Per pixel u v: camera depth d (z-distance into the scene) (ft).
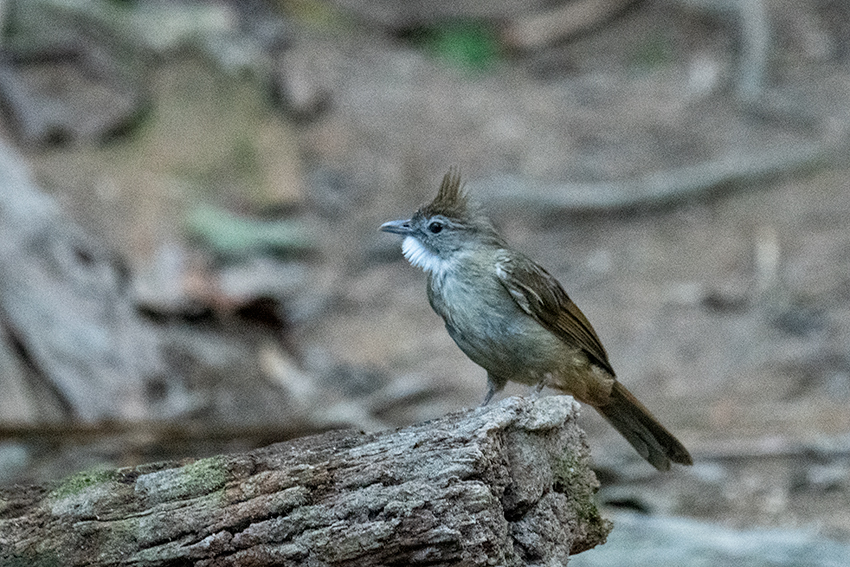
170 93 57.06
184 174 55.21
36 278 42.24
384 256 54.13
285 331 47.01
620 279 50.21
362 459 16.92
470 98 64.54
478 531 16.43
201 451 36.45
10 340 40.34
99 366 40.78
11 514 16.78
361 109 63.00
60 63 55.98
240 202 55.83
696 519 33.47
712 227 53.06
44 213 44.73
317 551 16.56
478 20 71.77
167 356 43.57
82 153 54.29
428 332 47.91
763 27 64.64
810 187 54.54
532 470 17.90
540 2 73.56
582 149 60.23
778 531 31.58
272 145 57.98
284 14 70.08
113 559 16.58
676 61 67.26
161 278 47.65
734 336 44.42
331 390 43.29
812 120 59.31
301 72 63.36
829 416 38.75
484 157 59.77
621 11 71.82
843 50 65.98
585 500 19.11
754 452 36.91
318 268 53.62
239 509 16.70
